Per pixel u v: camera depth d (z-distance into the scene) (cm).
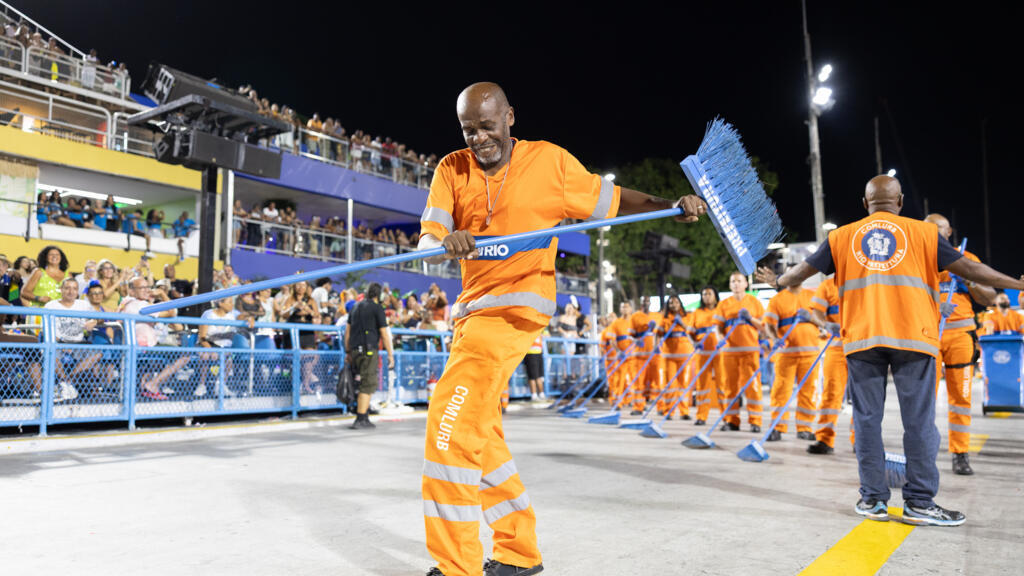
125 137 1812
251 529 345
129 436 720
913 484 352
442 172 269
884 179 395
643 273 1686
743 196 301
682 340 1082
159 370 789
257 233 1938
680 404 1072
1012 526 346
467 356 246
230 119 960
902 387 362
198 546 313
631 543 313
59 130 1717
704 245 3453
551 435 793
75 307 783
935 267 370
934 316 368
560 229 251
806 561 284
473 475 240
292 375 929
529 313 253
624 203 269
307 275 253
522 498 263
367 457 606
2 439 657
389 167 2455
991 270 360
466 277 264
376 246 2295
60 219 1564
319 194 2220
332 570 276
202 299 257
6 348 670
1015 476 500
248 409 874
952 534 330
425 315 1203
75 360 718
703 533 331
